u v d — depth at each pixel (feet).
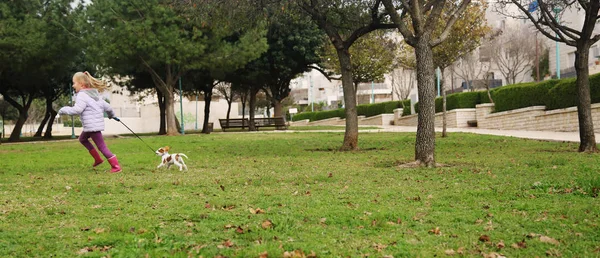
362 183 24.70
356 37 45.93
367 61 106.22
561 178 24.12
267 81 112.06
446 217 16.69
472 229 15.14
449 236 14.46
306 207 18.57
